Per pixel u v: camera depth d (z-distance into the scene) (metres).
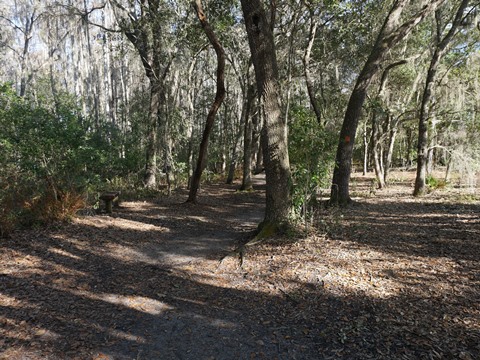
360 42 14.74
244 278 5.23
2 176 7.54
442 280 4.53
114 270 5.59
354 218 8.53
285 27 13.57
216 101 11.14
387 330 3.51
